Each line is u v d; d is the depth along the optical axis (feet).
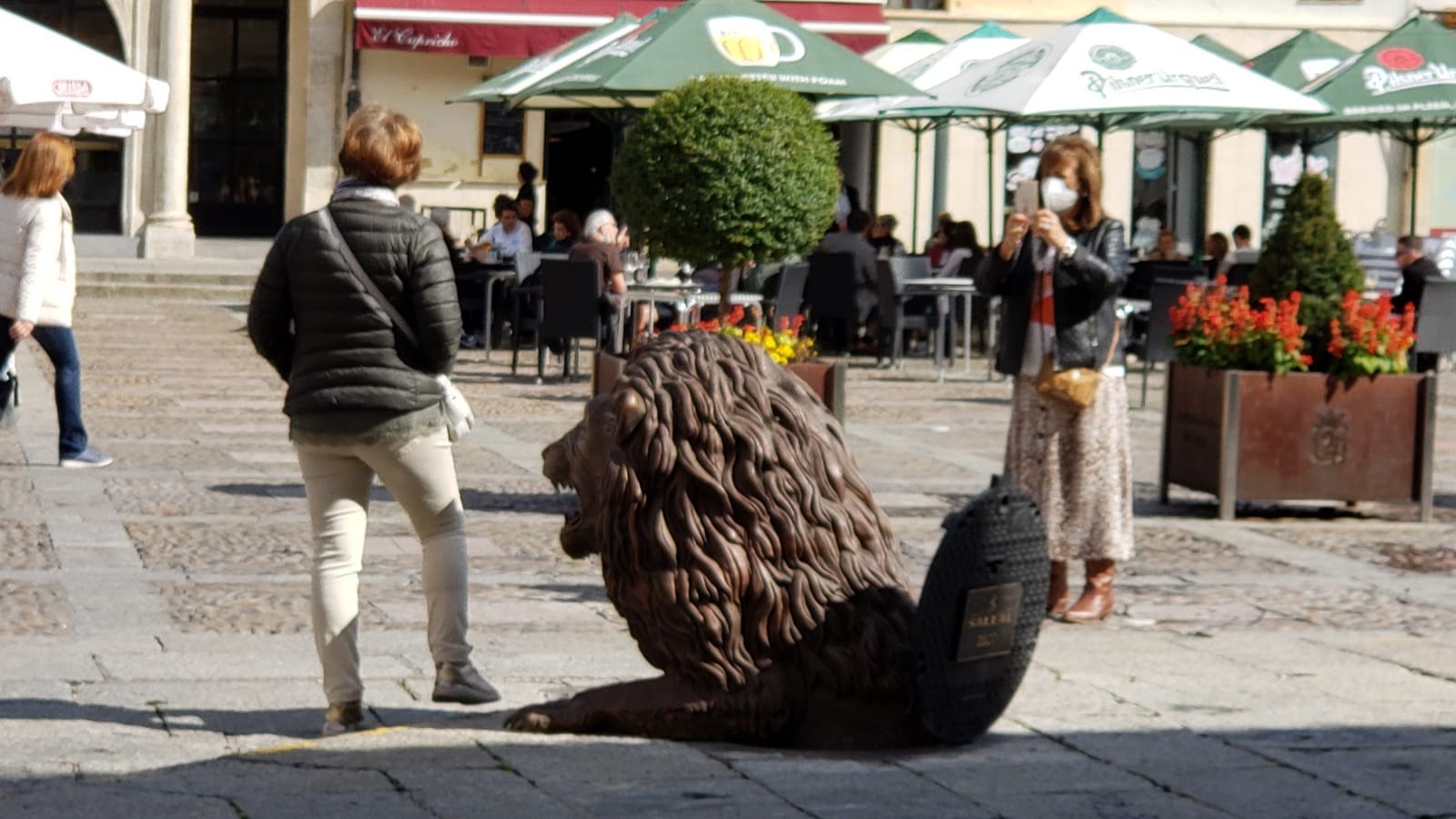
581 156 104.37
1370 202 107.34
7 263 37.99
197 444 43.52
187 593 27.02
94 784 16.80
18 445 42.29
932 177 103.96
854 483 18.43
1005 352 26.71
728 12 53.21
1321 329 37.93
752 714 17.89
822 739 17.97
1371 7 107.86
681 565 17.80
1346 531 36.58
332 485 20.01
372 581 28.27
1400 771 17.44
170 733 19.62
